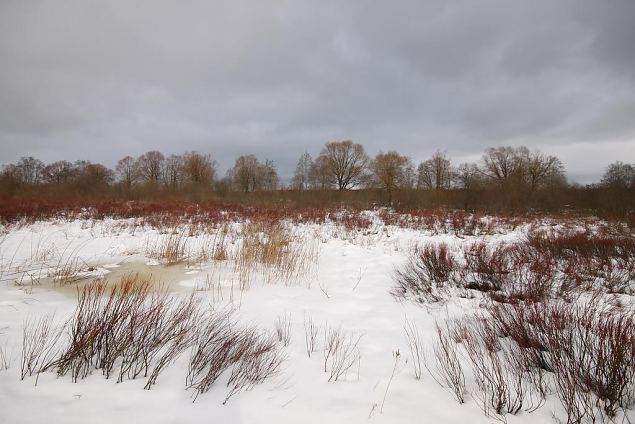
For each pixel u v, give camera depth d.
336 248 9.13
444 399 2.77
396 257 8.06
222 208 18.14
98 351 2.96
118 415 2.34
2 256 7.25
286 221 13.81
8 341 3.27
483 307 4.80
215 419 2.40
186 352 3.25
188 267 6.90
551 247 7.76
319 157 41.28
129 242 9.15
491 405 2.68
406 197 22.41
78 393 2.53
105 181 30.36
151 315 3.61
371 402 2.71
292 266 6.97
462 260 6.93
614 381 2.62
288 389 2.84
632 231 11.21
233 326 4.03
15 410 2.29
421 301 5.22
